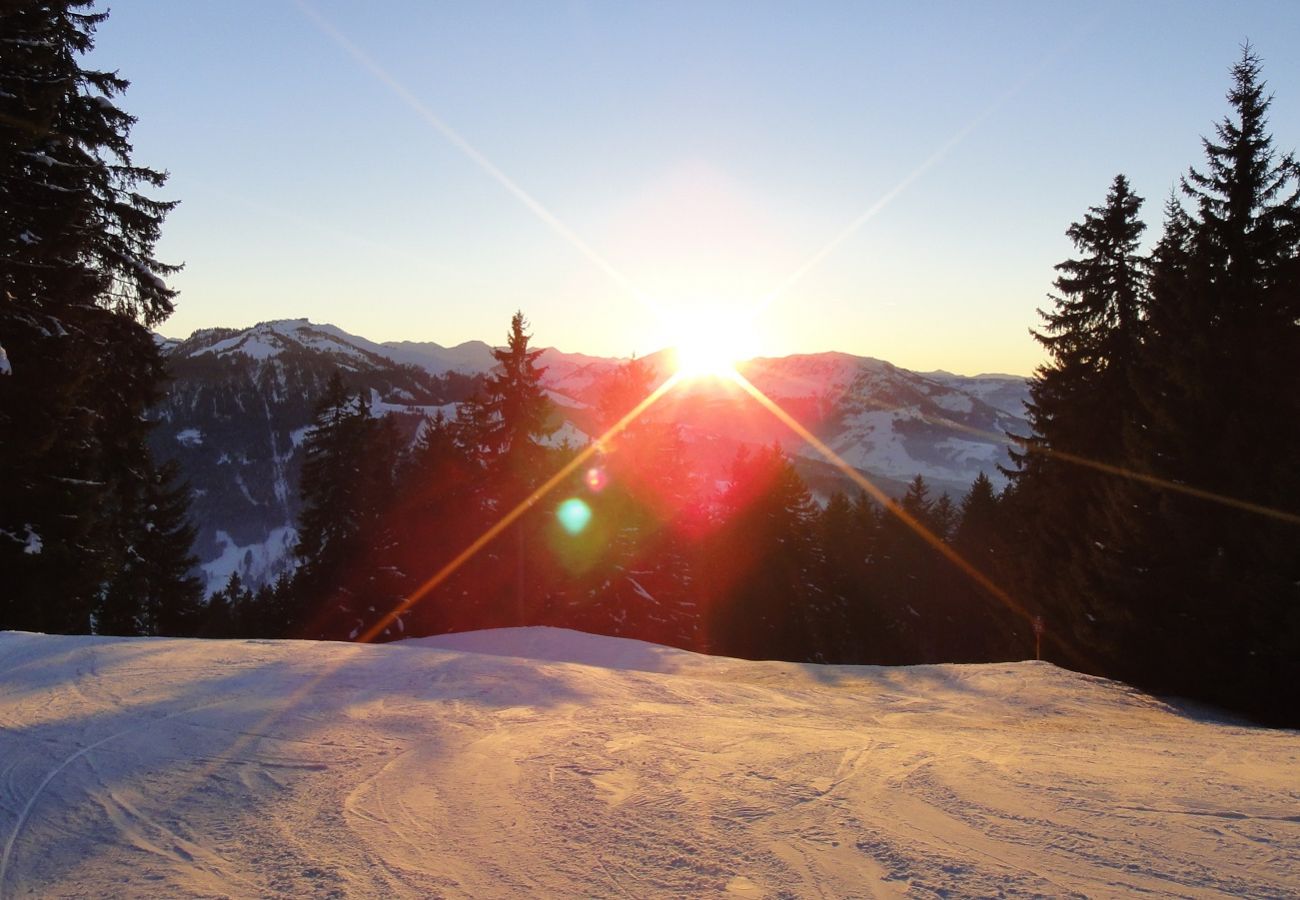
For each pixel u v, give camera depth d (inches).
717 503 1834.4
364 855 188.4
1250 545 668.7
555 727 334.3
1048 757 300.2
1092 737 385.1
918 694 585.9
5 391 685.3
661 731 334.0
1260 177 743.1
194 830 205.2
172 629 1350.9
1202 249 755.4
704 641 1546.5
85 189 743.7
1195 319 749.9
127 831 204.4
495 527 1307.8
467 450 1358.3
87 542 815.7
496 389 1295.5
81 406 818.2
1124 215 1056.8
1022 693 593.6
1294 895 160.9
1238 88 761.6
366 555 1396.4
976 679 650.2
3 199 687.7
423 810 220.5
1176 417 744.3
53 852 191.0
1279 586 633.0
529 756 280.8
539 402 1305.4
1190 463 733.3
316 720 326.6
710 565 1701.5
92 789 235.1
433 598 1389.0
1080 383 1059.3
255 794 233.6
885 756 292.5
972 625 2121.1
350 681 421.1
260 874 177.8
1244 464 691.4
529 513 1336.1
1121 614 771.4
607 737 316.5
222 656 474.3
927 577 2337.6
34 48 681.6
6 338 703.7
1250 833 200.2
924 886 167.0
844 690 596.4
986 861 181.3
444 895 165.6
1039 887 165.8
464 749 289.1
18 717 316.5
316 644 545.0
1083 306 1063.6
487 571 1360.7
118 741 285.7
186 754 272.2
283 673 429.7
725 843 194.1
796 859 183.2
